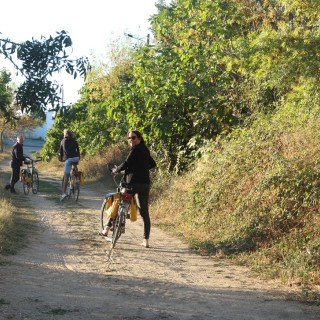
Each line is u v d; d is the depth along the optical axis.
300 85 10.48
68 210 11.80
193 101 14.05
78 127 25.72
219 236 8.35
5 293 4.59
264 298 4.98
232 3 13.62
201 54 13.92
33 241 7.78
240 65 10.59
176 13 14.52
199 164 11.84
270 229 7.34
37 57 4.45
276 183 7.56
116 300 4.71
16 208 11.58
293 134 8.84
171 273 6.13
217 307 4.64
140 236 8.85
